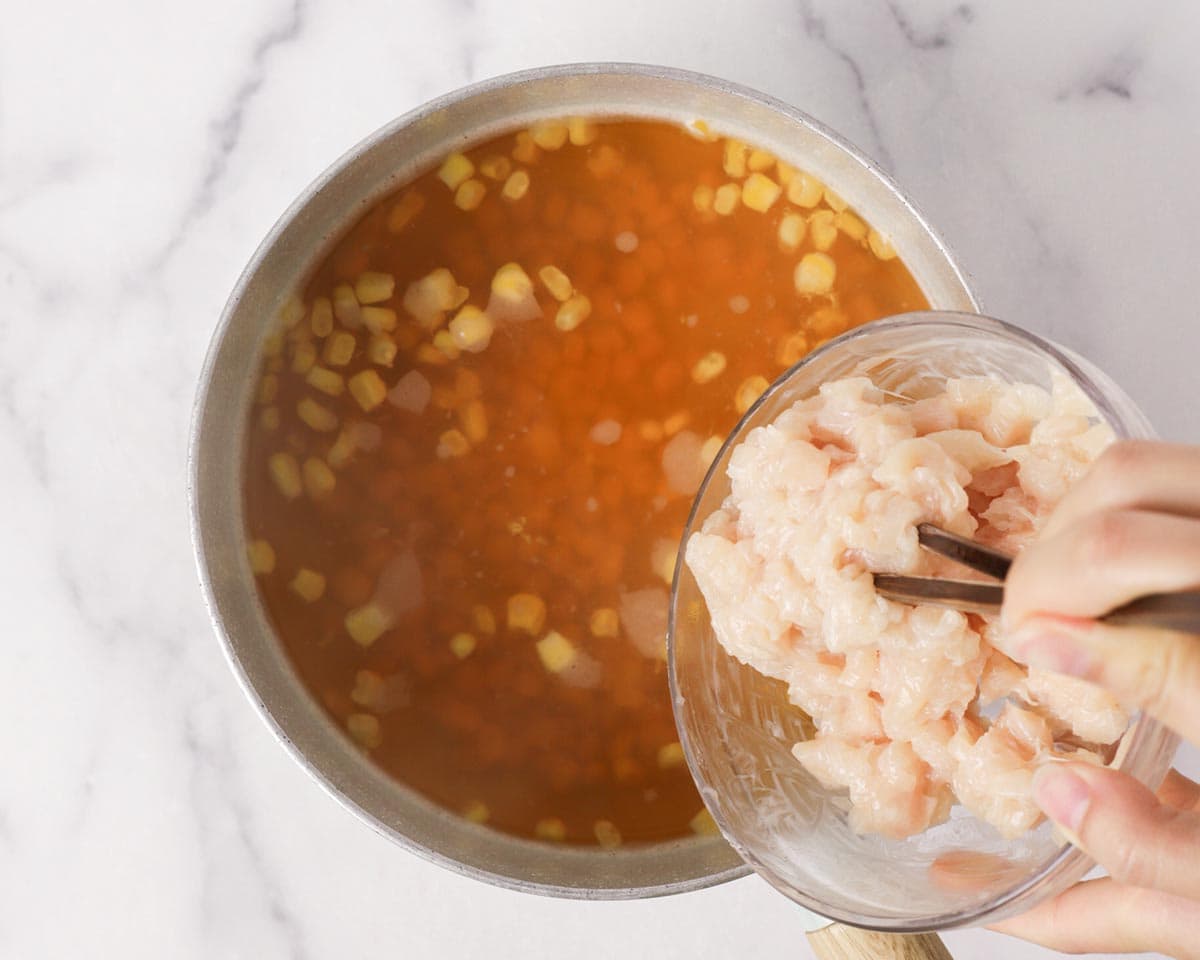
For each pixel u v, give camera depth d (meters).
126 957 0.59
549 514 0.55
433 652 0.55
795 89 0.58
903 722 0.45
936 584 0.43
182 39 0.58
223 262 0.59
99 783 0.59
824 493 0.46
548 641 0.55
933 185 0.58
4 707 0.59
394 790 0.55
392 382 0.56
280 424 0.55
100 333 0.59
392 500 0.55
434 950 0.58
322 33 0.58
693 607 0.49
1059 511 0.41
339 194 0.54
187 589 0.59
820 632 0.46
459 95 0.52
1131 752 0.44
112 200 0.59
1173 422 0.58
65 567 0.59
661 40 0.58
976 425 0.47
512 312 0.55
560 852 0.55
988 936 0.59
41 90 0.59
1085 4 0.58
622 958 0.58
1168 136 0.58
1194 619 0.37
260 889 0.59
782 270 0.55
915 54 0.58
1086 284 0.58
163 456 0.59
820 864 0.48
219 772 0.59
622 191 0.55
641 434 0.55
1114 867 0.43
